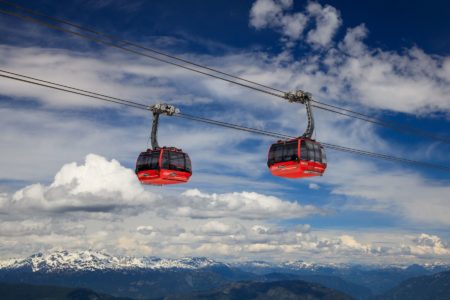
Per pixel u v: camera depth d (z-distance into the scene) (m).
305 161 70.44
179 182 76.62
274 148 73.62
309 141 71.38
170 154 74.69
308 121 72.25
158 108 71.62
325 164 73.56
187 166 76.69
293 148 71.19
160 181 75.62
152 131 75.12
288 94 70.94
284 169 72.44
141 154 75.94
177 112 70.69
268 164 74.31
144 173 75.06
